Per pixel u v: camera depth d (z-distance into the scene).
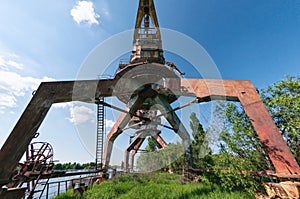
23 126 4.61
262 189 5.26
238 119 6.16
